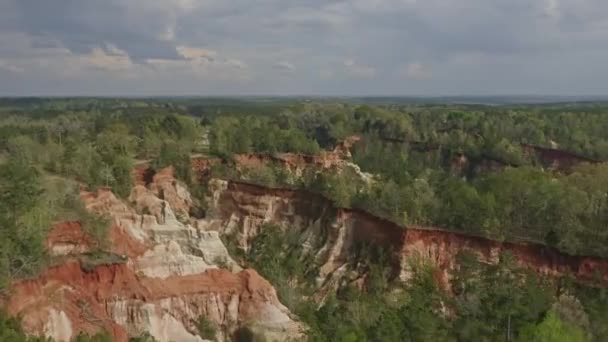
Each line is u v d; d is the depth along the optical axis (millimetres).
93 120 181750
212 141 118062
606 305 59875
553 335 48125
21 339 39562
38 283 46969
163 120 151250
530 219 75312
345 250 78438
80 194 67188
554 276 66500
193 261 58031
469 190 80500
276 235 86250
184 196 95062
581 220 73625
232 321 57219
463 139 139375
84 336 44500
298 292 74062
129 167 85062
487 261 69438
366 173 119500
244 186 93375
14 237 48188
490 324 54531
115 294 51250
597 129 155000
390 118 164875
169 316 53594
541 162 135250
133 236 59500
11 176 61531
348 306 64125
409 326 52312
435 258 71000
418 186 90500
